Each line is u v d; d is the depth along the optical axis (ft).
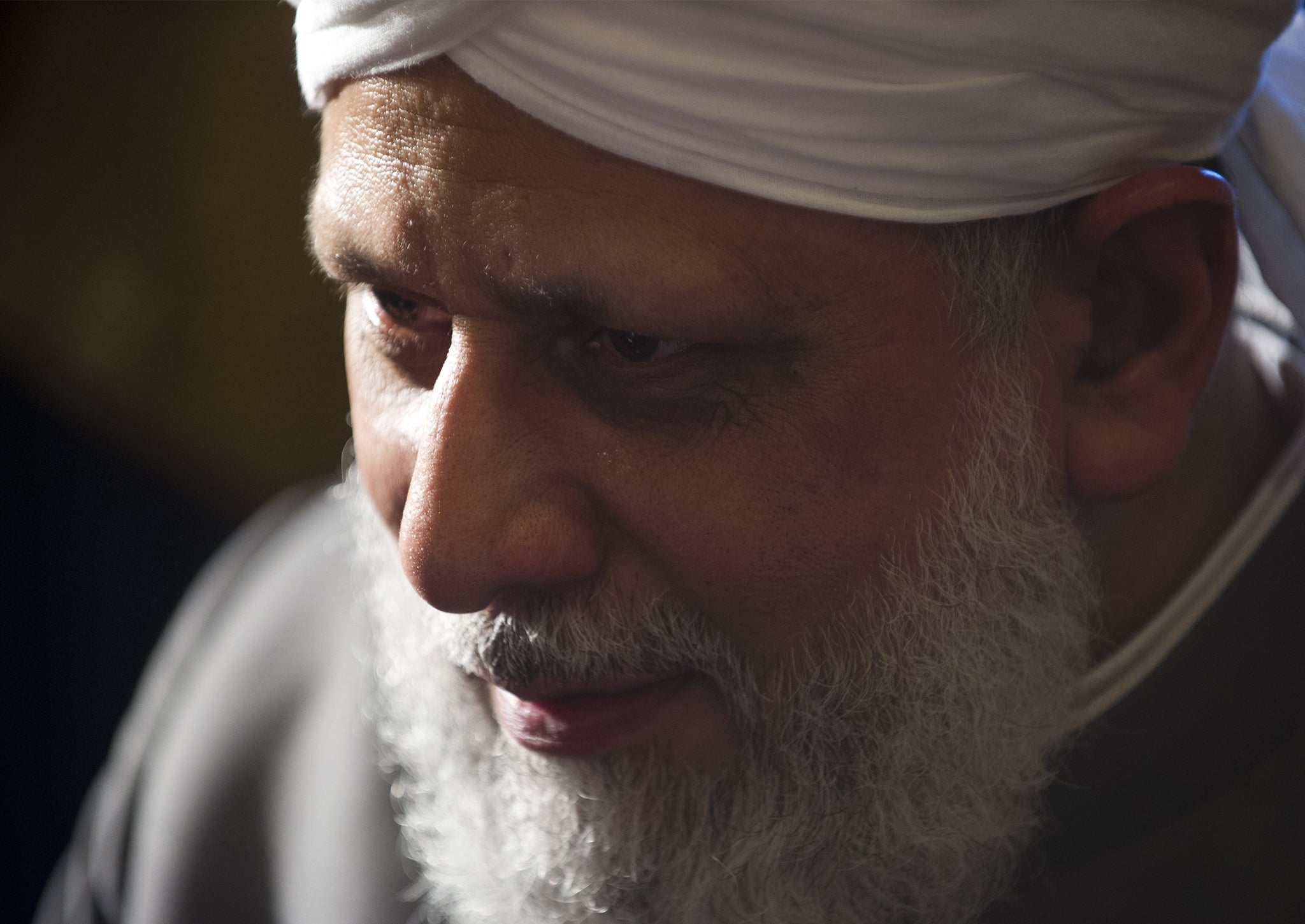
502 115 2.21
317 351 9.70
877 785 2.73
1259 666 3.05
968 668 2.68
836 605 2.58
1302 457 3.07
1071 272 2.59
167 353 9.78
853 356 2.36
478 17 2.13
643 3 2.07
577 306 2.28
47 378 9.91
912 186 2.26
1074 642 2.84
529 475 2.39
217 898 4.33
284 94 9.59
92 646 8.99
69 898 4.64
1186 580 3.09
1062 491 2.74
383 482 2.87
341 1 2.31
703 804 2.75
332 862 4.08
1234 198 2.54
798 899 2.82
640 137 2.14
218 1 9.77
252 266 9.70
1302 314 3.00
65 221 10.00
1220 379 3.21
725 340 2.31
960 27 2.14
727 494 2.42
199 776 4.41
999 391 2.55
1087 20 2.22
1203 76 2.39
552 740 2.76
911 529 2.56
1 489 9.51
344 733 4.18
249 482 9.75
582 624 2.54
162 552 9.42
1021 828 3.00
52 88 10.12
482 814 3.10
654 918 2.88
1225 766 3.08
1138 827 3.11
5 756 8.45
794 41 2.09
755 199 2.21
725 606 2.54
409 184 2.31
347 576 4.43
